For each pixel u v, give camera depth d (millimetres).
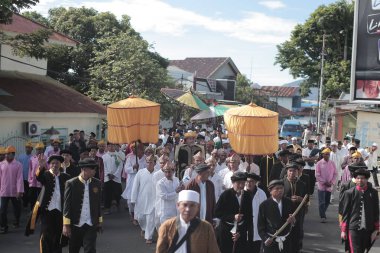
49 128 19344
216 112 20672
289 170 8883
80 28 33125
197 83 49406
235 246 7527
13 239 10672
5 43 17266
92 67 27078
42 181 8602
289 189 8836
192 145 13414
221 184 9531
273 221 7273
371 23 16641
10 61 21969
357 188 8297
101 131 23750
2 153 11500
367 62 16844
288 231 7312
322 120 44125
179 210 5145
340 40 40844
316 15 40719
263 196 7898
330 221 13211
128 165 12742
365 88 16906
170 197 9539
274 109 55750
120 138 11531
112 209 14414
